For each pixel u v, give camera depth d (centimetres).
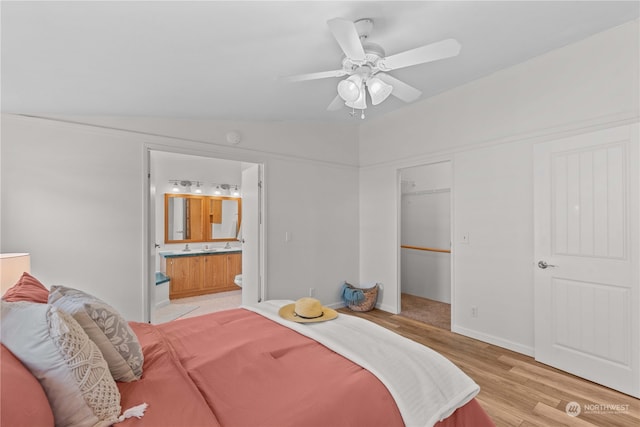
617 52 231
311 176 417
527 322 284
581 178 245
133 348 126
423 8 183
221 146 348
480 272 318
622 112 229
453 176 343
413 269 530
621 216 225
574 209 249
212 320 200
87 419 94
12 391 78
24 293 141
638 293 217
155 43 174
